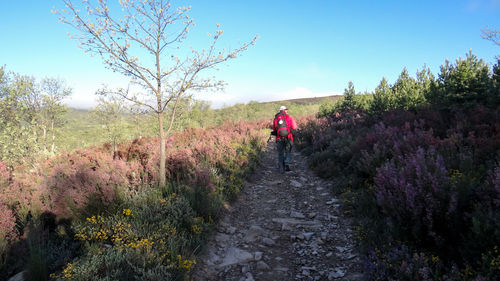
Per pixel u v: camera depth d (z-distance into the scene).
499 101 6.81
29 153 9.07
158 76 4.77
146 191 4.91
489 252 2.21
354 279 2.85
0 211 3.91
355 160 6.41
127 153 8.77
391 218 3.31
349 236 3.86
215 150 7.89
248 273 3.16
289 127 7.92
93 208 4.23
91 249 3.25
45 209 4.39
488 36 7.86
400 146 5.37
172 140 11.05
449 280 2.20
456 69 8.02
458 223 2.72
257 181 7.18
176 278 2.81
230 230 4.38
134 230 3.54
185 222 4.00
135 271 2.76
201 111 29.95
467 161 3.84
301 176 7.54
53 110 13.77
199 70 4.93
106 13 4.16
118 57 4.32
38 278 2.91
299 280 3.00
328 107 21.41
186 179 5.61
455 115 6.91
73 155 9.46
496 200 2.63
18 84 9.49
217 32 4.73
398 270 2.52
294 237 4.00
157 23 4.55
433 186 2.98
